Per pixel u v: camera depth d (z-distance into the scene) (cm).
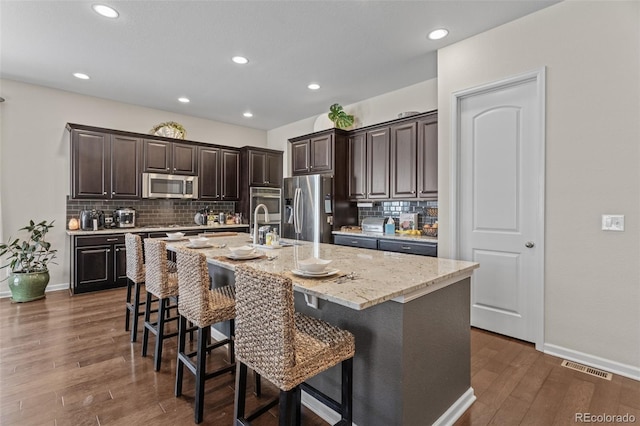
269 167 614
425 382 165
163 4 254
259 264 203
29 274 391
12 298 399
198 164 548
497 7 257
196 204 580
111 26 285
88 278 430
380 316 159
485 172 301
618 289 229
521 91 278
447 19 274
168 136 521
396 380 152
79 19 274
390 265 200
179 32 295
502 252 292
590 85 238
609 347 233
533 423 180
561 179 251
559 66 251
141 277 283
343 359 149
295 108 522
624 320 227
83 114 462
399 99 438
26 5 254
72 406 193
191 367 191
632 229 223
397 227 443
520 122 279
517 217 283
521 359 250
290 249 271
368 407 165
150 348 274
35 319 334
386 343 156
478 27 286
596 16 235
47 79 407
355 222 499
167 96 467
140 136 487
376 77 397
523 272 280
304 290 150
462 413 188
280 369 129
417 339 159
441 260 218
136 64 361
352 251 260
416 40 308
